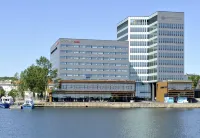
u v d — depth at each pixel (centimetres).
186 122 10731
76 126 9638
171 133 8081
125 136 7625
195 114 14225
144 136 7612
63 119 11881
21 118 12275
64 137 7494
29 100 18650
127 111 16300
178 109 18462
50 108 19062
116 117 12638
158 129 8844
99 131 8469
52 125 9888
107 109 18162
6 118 12250
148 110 17300
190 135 7775
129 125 9844
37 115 13700
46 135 7788
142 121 11081
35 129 8900
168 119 11806
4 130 8650
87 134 7944
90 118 12262
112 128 9081
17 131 8462
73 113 14825
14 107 18450
